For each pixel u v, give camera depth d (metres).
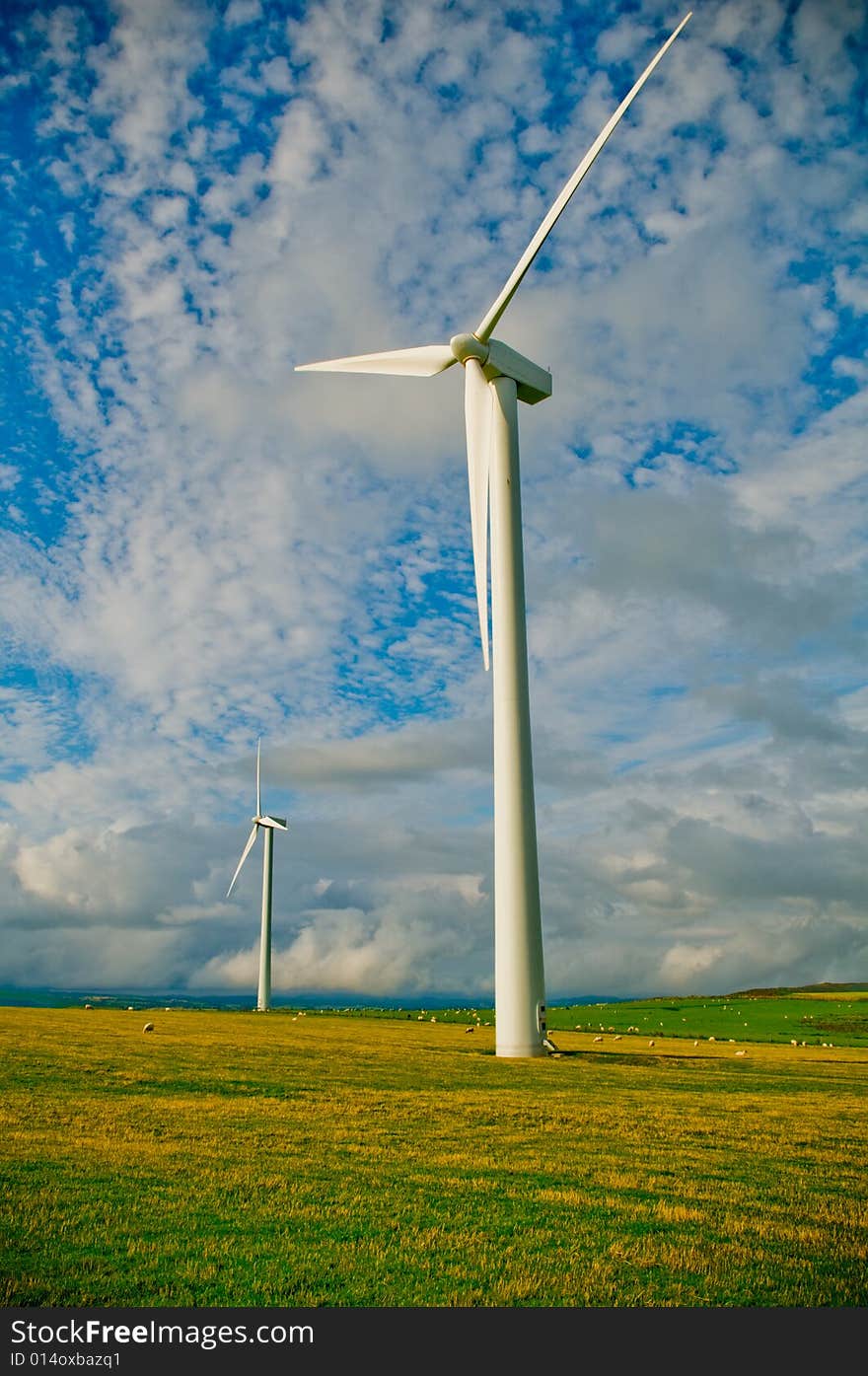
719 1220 11.16
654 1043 43.62
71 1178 12.23
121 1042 30.36
